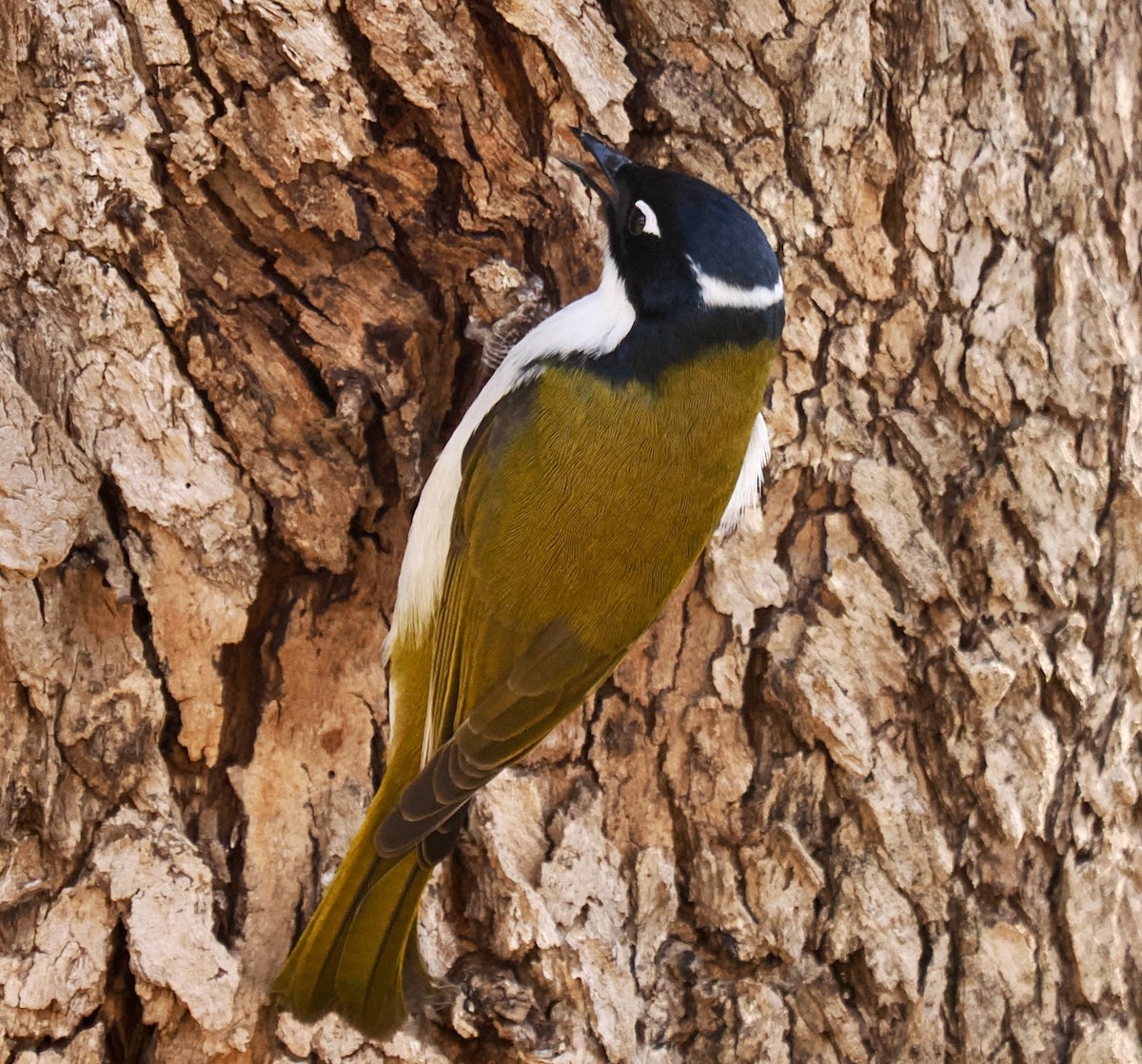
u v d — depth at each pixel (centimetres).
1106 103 844
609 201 786
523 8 764
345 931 710
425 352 778
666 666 808
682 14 800
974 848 809
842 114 811
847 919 797
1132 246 855
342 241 750
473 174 764
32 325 700
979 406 822
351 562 770
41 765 688
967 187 823
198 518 719
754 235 756
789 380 819
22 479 678
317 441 743
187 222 725
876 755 805
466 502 761
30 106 699
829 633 806
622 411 750
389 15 738
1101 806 823
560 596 736
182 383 721
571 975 748
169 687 719
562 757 796
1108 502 832
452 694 752
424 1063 729
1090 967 812
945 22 818
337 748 766
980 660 809
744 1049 789
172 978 698
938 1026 801
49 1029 682
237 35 716
